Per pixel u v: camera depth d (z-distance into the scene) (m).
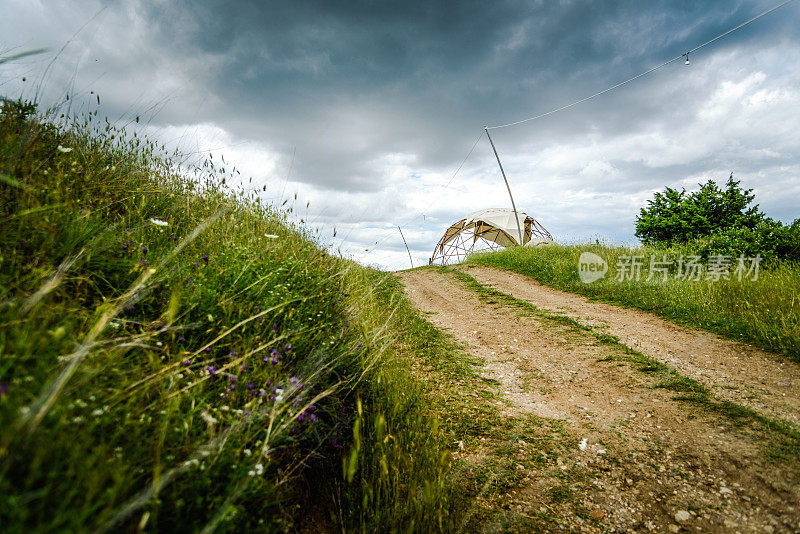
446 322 8.32
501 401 4.62
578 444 3.74
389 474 2.64
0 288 1.79
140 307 2.48
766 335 6.19
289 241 4.81
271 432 2.10
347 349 3.40
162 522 1.45
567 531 2.63
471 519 2.65
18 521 1.07
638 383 5.04
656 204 16.25
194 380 2.08
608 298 9.67
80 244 2.55
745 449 3.51
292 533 2.14
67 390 1.45
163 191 4.18
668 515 2.80
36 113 3.37
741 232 10.87
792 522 2.64
